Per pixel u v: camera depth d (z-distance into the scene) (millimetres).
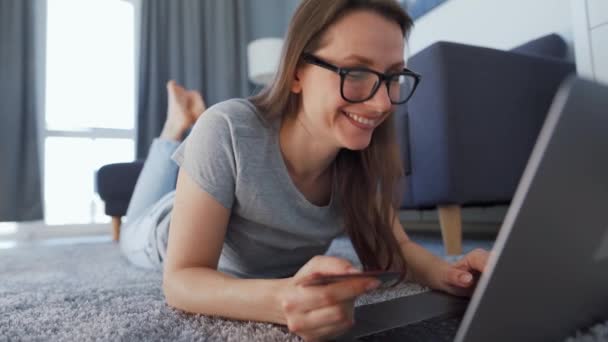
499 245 291
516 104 1403
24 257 1683
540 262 311
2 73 3010
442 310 552
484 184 1317
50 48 3350
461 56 1315
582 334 388
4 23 3051
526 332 337
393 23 577
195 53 3627
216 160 620
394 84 585
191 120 1813
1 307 746
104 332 554
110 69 3553
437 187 1312
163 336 525
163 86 3551
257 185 647
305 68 608
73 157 3426
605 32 1234
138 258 1253
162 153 1484
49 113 3342
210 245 613
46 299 807
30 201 3070
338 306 401
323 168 716
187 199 618
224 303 511
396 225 832
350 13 562
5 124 2990
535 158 282
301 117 647
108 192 2406
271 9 4090
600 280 380
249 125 650
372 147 755
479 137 1321
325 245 816
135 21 3594
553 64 1511
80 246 2225
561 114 279
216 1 3809
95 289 900
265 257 771
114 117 3561
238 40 3887
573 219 314
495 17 2096
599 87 302
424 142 1357
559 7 1797
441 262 708
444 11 2395
